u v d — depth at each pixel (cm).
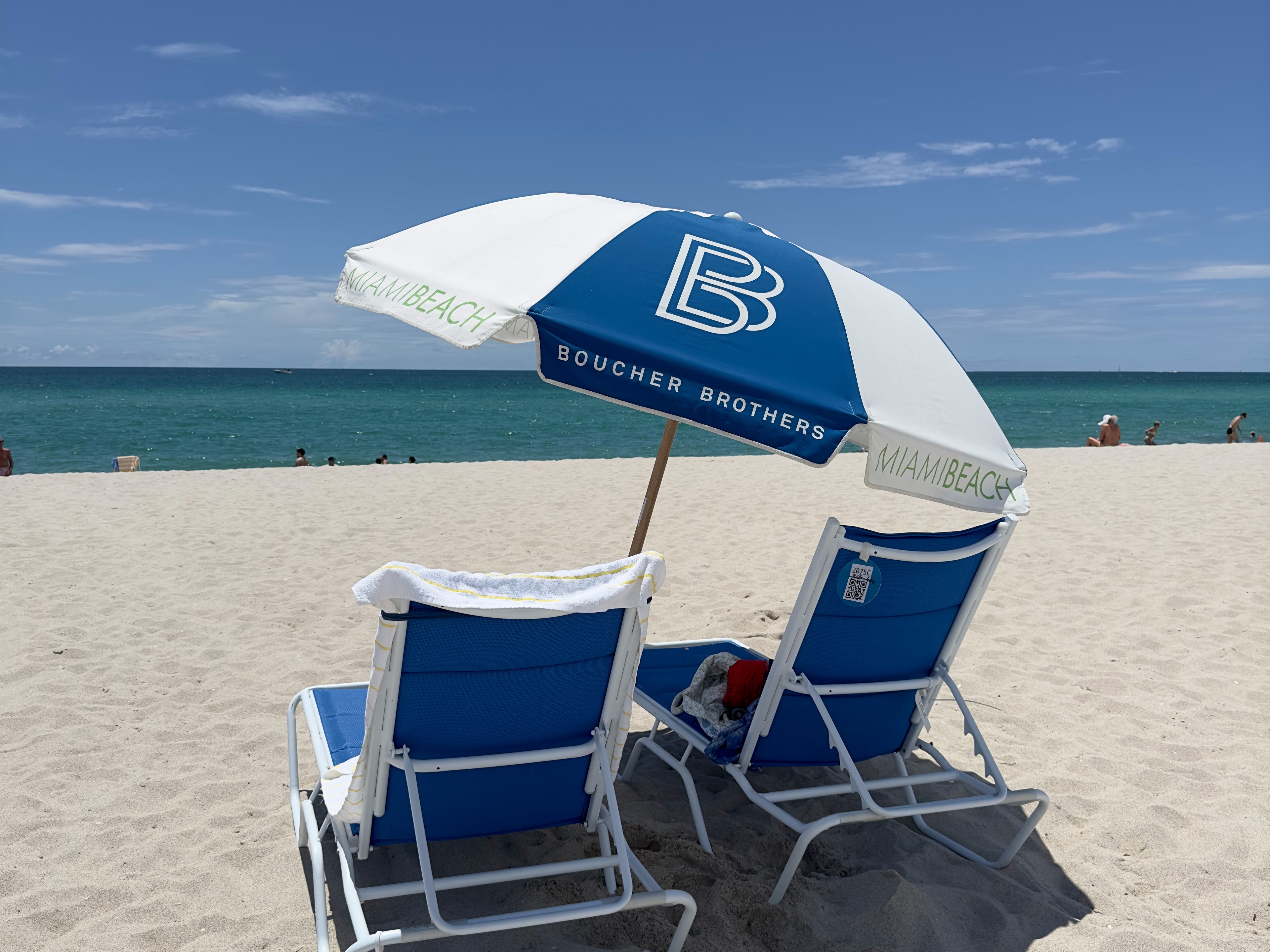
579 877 270
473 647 202
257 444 3203
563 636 210
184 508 889
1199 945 252
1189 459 1452
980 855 298
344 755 261
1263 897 276
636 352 214
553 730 224
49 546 698
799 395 220
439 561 690
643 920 248
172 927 246
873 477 226
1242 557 711
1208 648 502
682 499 998
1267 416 4909
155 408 5375
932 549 261
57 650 462
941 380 266
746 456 1442
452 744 215
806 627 263
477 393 8062
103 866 276
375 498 978
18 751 353
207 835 296
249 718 392
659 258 253
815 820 320
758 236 293
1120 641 513
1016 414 5319
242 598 567
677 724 303
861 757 299
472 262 255
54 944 238
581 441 3394
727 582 636
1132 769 361
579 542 765
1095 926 260
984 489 249
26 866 274
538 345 214
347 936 245
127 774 338
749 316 243
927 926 254
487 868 277
